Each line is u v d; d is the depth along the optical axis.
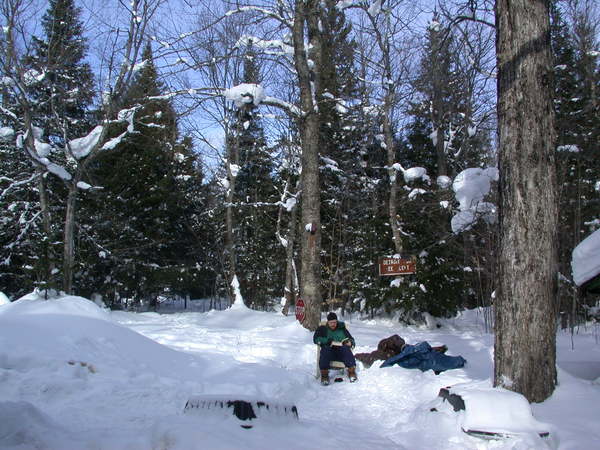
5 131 17.56
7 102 17.78
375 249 20.59
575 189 16.81
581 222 17.11
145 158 25.67
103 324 9.07
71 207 17.19
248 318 17.34
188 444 4.10
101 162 24.28
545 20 6.50
